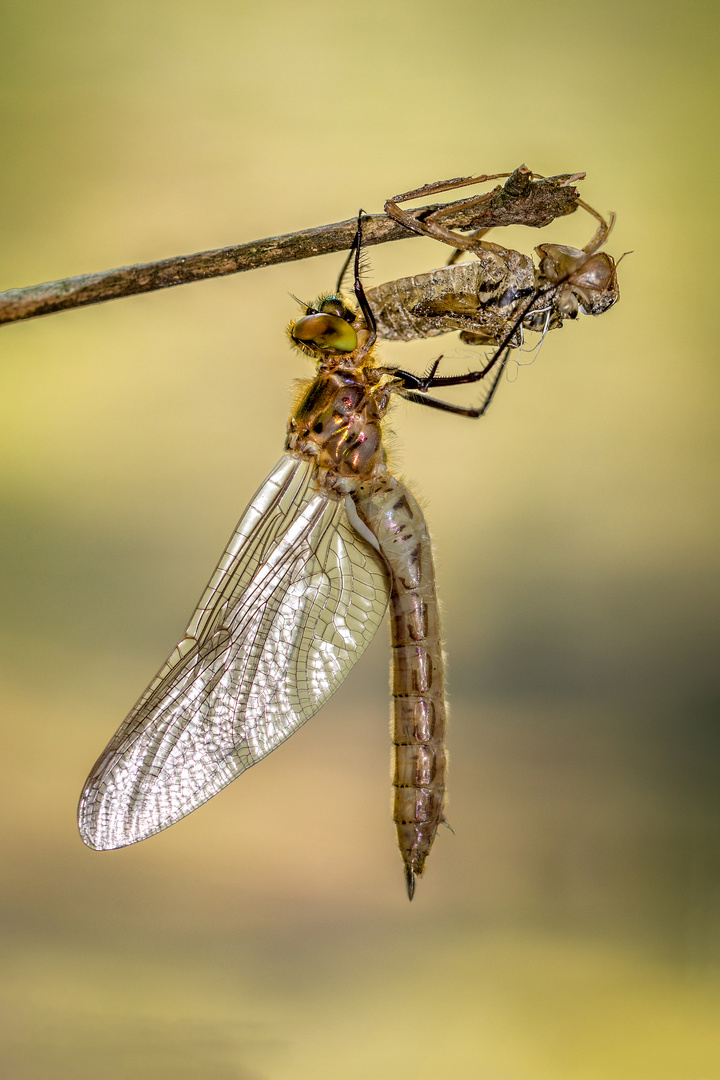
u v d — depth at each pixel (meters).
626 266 0.71
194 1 0.77
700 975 0.48
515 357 0.42
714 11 0.73
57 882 0.51
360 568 0.42
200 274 0.40
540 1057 0.47
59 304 0.39
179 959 0.49
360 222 0.40
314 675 0.42
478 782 0.59
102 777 0.41
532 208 0.40
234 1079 0.46
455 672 0.67
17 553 0.71
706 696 0.62
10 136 0.72
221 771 0.41
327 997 0.48
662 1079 0.47
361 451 0.42
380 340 0.41
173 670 0.41
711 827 0.54
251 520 0.42
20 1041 0.47
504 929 0.50
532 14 0.73
